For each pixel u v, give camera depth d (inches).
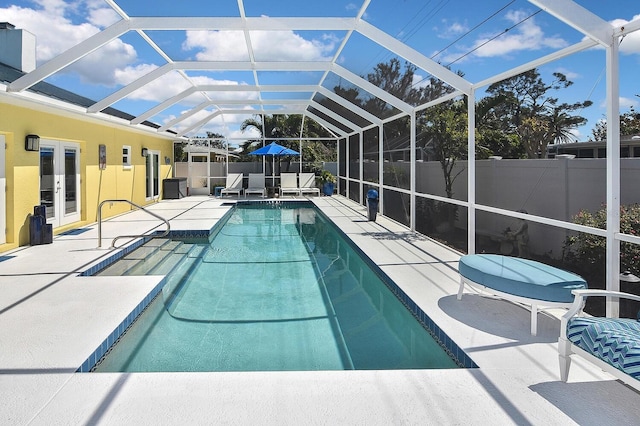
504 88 213.9
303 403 95.7
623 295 105.5
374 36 240.1
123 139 456.4
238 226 450.0
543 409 94.1
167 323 172.9
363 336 162.2
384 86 326.6
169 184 641.0
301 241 362.6
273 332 164.9
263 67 326.3
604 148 149.3
